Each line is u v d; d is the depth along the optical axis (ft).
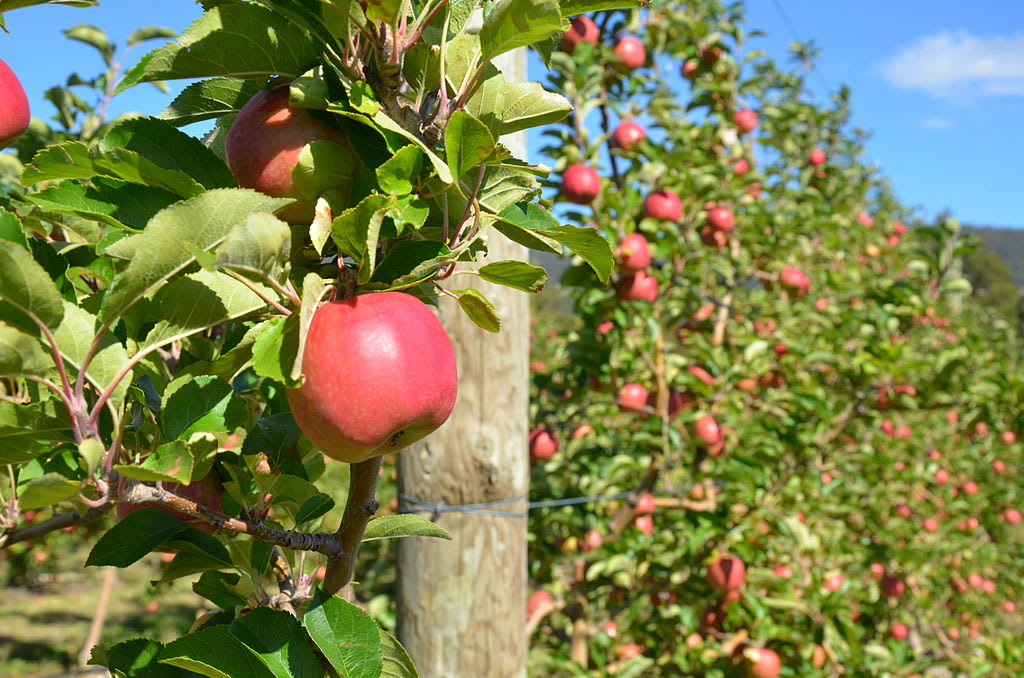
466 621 8.89
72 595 44.16
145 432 3.83
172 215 2.90
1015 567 24.07
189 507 3.38
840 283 21.89
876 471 20.47
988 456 25.67
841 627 13.91
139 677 3.99
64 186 3.40
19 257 2.71
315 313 3.32
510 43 3.43
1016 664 18.40
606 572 12.99
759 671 12.82
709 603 14.06
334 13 3.41
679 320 16.42
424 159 3.64
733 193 15.89
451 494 8.93
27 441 3.18
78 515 4.85
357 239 3.29
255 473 3.90
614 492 14.67
